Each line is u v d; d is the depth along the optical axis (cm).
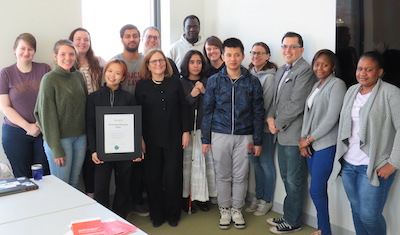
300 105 275
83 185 337
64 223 152
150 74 301
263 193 338
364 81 218
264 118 311
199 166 324
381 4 238
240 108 290
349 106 230
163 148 303
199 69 321
